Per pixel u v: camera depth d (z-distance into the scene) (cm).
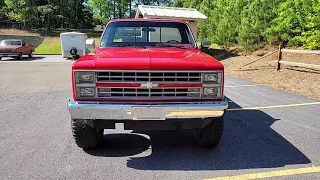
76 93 341
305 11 1257
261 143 436
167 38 486
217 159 380
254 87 919
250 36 1603
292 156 388
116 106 336
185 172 343
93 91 341
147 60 345
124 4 6278
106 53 396
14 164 361
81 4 6506
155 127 365
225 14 1866
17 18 5184
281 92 830
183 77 344
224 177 331
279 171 345
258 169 350
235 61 1542
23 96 795
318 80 923
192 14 1823
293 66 1152
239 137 462
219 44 1905
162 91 344
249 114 598
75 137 390
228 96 777
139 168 353
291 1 1320
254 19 1546
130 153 400
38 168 351
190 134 479
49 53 3212
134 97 342
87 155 392
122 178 327
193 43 487
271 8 1456
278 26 1359
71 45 2397
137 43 473
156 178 328
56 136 465
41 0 6116
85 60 352
